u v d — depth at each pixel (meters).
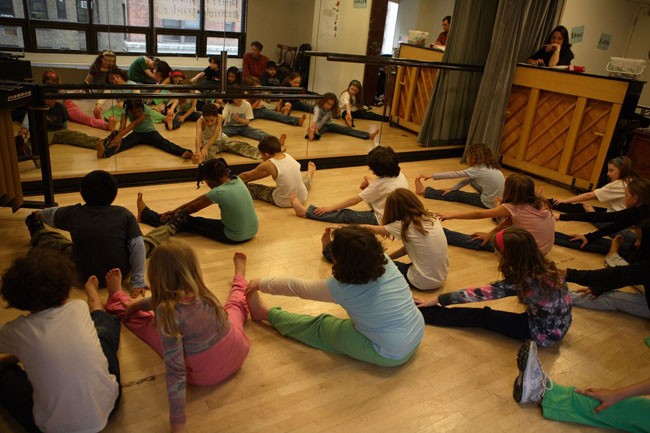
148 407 1.77
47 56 4.11
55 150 3.55
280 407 1.82
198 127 4.16
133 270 2.37
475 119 5.35
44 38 4.06
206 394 1.84
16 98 2.63
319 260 2.94
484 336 2.36
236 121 4.41
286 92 4.56
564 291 2.21
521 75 5.07
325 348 2.13
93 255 2.31
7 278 1.54
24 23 3.95
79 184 3.63
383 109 5.21
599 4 6.39
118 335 1.96
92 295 2.10
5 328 1.53
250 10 4.61
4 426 1.63
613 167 3.64
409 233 2.59
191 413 1.75
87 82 4.21
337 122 4.97
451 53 5.26
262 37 4.73
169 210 3.42
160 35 4.44
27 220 2.61
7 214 3.12
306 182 4.12
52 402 1.49
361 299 1.91
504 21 4.91
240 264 2.43
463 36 5.22
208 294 1.74
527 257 2.15
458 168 5.25
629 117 4.41
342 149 5.09
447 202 4.12
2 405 1.71
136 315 2.06
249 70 4.79
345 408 1.84
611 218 3.22
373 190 3.34
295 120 4.70
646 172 4.47
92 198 2.34
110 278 2.16
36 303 1.53
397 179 3.33
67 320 1.56
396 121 5.31
